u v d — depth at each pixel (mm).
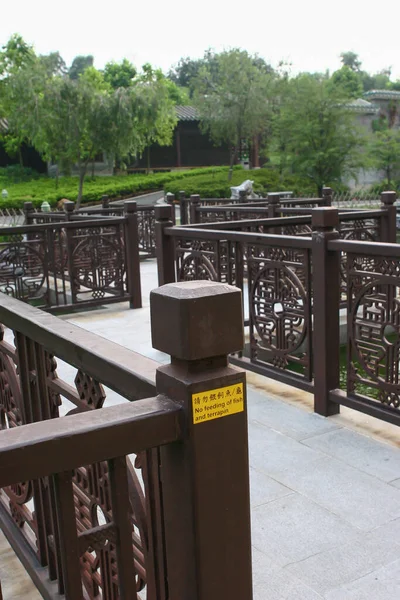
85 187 25656
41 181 27516
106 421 898
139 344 4758
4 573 2070
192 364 938
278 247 3307
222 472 972
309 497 2344
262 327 3617
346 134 23062
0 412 2191
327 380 3088
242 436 982
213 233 3814
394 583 1841
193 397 927
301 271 5016
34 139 20484
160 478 1068
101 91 20719
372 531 2111
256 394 3494
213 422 951
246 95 26531
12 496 1972
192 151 32812
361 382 2912
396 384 2732
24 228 5668
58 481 962
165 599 1130
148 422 917
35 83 19547
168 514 1019
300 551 2014
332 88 23297
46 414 1656
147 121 20297
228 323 941
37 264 5992
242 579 1021
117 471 973
